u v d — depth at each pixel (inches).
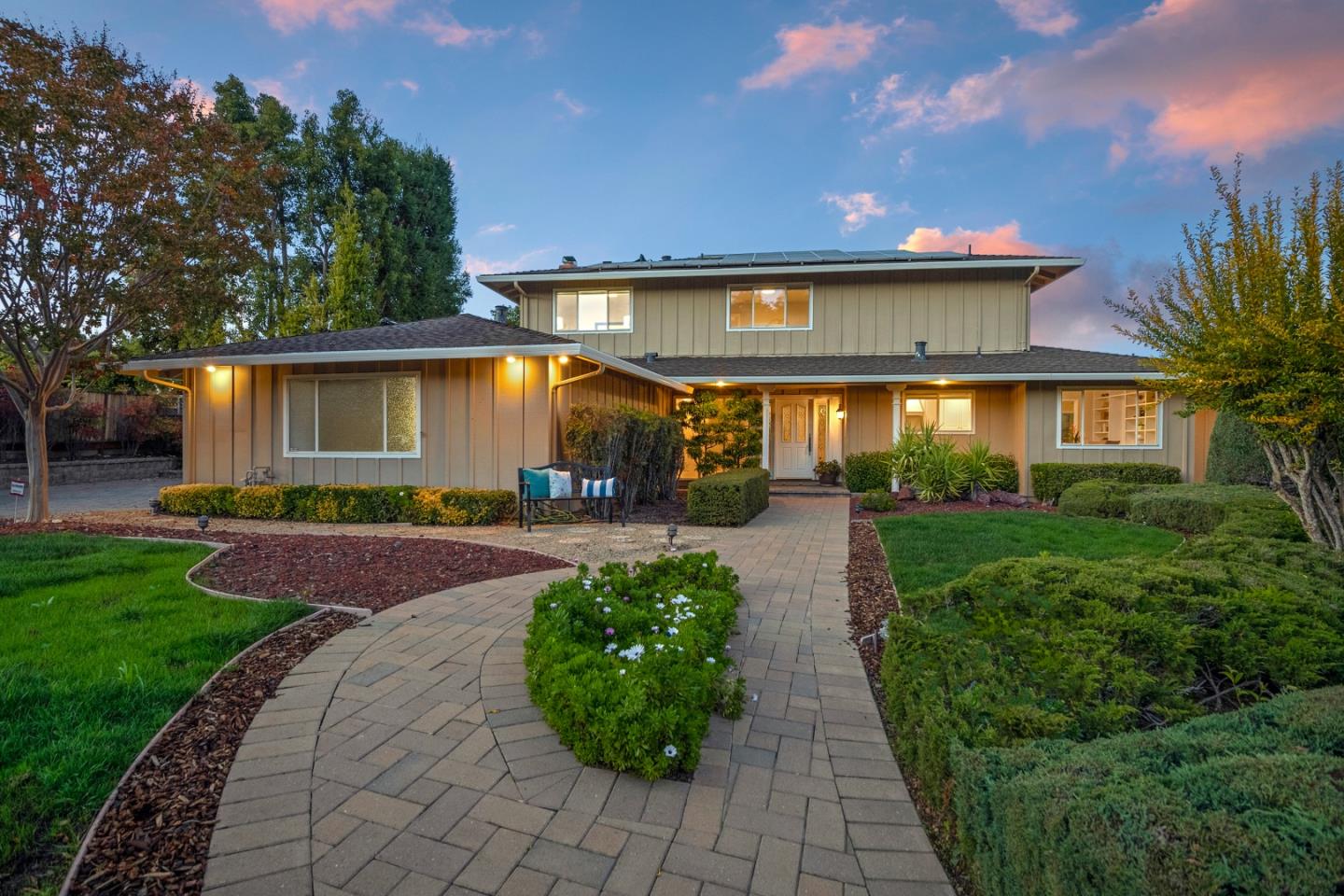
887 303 569.3
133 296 327.9
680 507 444.8
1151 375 445.1
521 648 146.6
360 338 405.7
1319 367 177.3
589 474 357.7
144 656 130.6
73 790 85.2
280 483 399.5
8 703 107.3
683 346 597.6
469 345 354.9
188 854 75.9
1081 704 85.8
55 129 289.6
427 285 1013.2
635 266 605.9
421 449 380.5
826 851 79.0
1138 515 331.0
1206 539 186.2
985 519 348.8
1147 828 48.8
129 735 100.0
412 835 80.5
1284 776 53.2
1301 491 206.2
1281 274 187.8
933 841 81.4
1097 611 113.1
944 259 542.3
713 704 115.1
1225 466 384.8
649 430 418.3
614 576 174.1
